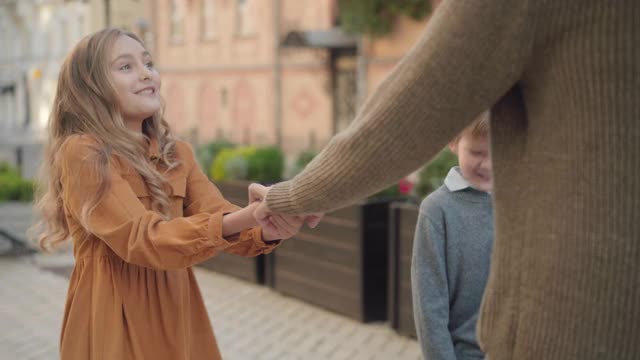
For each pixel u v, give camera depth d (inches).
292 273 226.5
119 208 78.9
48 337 189.6
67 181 81.5
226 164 272.2
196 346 89.4
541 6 47.4
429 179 205.9
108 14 301.9
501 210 52.6
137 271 83.2
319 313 210.2
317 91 992.2
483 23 48.3
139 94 87.2
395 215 187.0
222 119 1146.0
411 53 52.4
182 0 1208.2
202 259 78.2
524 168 51.1
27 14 1535.4
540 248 48.9
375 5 849.5
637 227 46.1
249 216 77.5
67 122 86.7
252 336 188.5
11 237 308.8
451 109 50.1
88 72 85.7
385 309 201.8
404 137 51.5
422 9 823.1
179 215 90.0
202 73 1175.0
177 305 85.0
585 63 46.8
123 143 83.8
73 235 84.5
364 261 198.4
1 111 1744.6
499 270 52.0
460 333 84.2
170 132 93.2
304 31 932.6
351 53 948.0
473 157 82.0
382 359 169.3
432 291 83.0
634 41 46.0
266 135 1067.3
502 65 48.6
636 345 46.5
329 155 56.0
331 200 56.5
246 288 241.0
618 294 46.3
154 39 1247.5
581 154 47.3
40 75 1440.7
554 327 48.1
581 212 47.2
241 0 1105.4
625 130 46.3
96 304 81.5
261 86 1072.8
